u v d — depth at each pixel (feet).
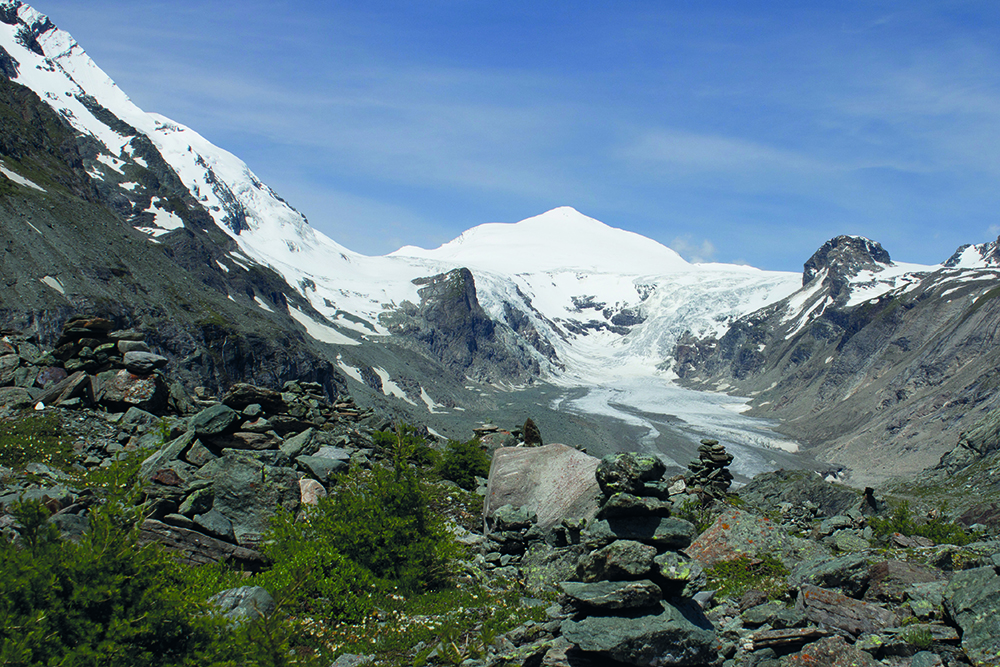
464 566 42.93
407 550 39.68
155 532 37.11
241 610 29.48
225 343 346.95
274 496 44.24
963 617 28.04
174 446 49.83
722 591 36.63
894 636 28.63
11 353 68.13
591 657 28.40
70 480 48.14
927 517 57.47
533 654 29.01
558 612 32.58
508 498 53.52
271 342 392.06
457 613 34.55
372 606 35.47
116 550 24.06
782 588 35.09
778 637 29.19
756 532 42.04
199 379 311.68
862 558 34.94
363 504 41.45
